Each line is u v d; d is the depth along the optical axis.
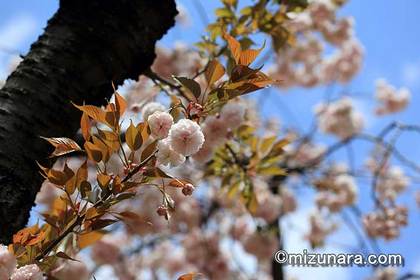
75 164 1.89
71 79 1.15
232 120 1.45
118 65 1.22
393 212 3.15
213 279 3.56
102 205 0.97
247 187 1.73
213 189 3.49
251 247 3.27
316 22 3.63
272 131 3.84
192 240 3.65
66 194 1.01
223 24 1.67
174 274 3.74
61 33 1.18
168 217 1.00
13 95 1.10
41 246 0.98
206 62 1.68
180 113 1.11
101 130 0.99
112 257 3.27
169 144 1.00
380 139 3.11
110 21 1.22
